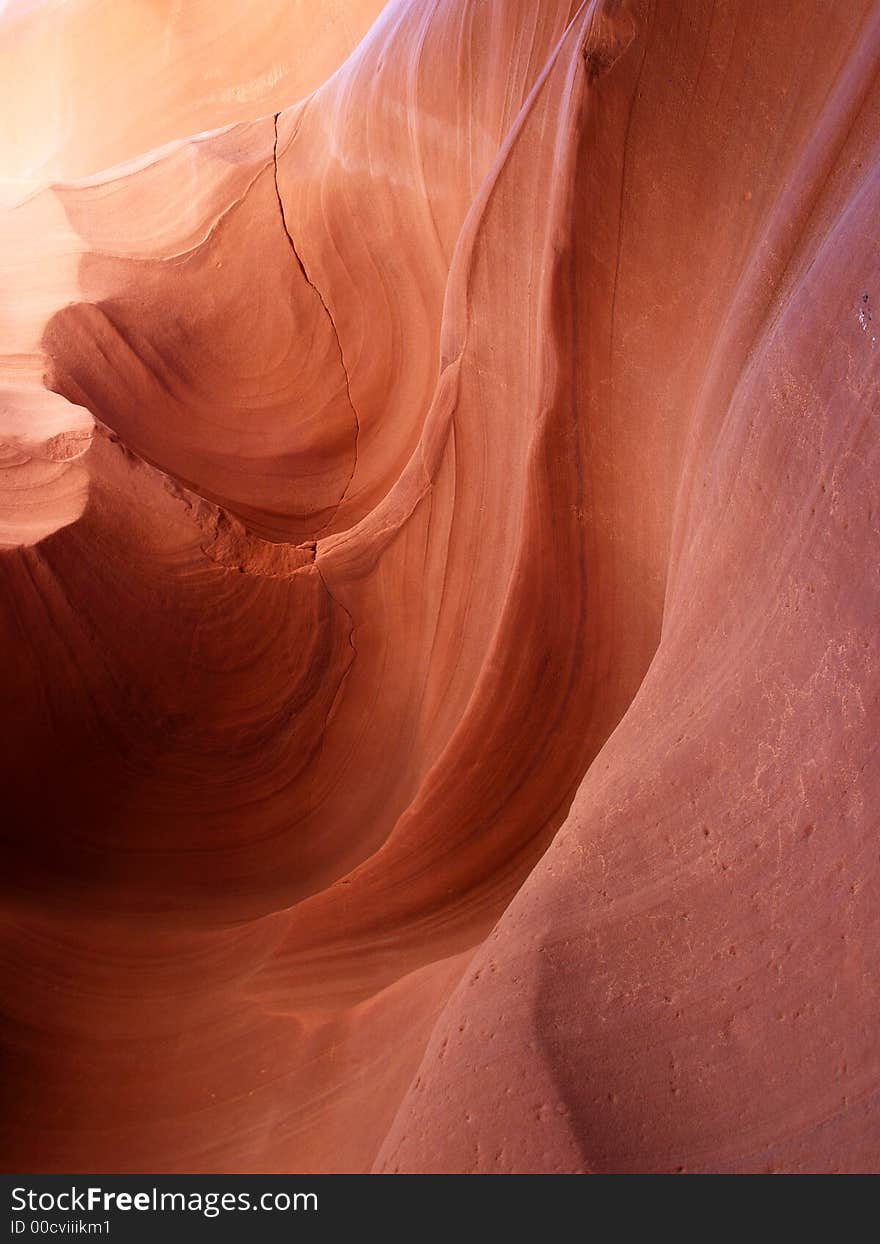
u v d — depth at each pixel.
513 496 4.44
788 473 2.75
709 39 3.47
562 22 4.39
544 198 4.14
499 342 4.46
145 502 4.96
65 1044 4.02
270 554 5.14
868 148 3.01
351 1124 3.22
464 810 4.30
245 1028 3.95
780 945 2.29
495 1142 2.32
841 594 2.41
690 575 3.13
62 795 4.80
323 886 4.65
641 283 3.75
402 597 5.05
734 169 3.52
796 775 2.39
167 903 4.70
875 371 2.52
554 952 2.58
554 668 4.22
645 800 2.71
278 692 5.10
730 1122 2.19
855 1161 1.99
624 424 3.89
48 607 4.66
